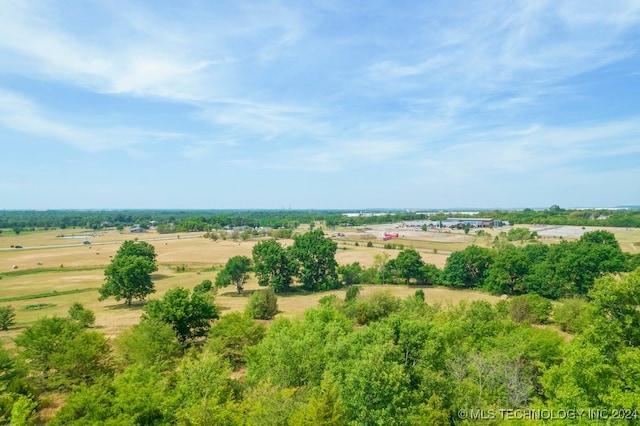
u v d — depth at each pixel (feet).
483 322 148.05
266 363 110.01
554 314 185.98
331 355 104.01
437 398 85.66
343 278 341.41
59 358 114.42
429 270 324.39
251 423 77.46
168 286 318.86
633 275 75.61
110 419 74.33
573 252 280.10
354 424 79.87
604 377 67.00
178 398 85.87
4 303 265.13
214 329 151.43
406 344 99.30
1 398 91.66
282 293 311.06
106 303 268.41
